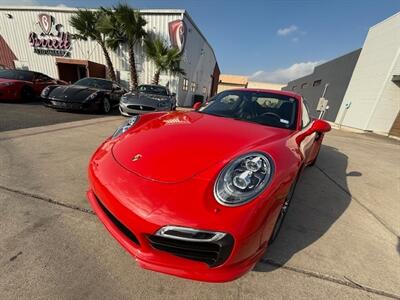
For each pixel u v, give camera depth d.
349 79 14.32
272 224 1.16
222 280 1.08
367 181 3.40
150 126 1.80
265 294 1.25
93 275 1.25
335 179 3.33
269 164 1.20
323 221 2.09
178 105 13.27
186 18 12.21
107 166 1.35
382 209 2.48
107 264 1.33
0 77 7.07
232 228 1.00
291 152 1.42
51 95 5.78
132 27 10.99
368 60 12.13
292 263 1.50
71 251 1.40
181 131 1.64
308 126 2.35
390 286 1.39
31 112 5.59
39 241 1.45
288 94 2.52
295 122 2.08
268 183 1.11
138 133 1.67
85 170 2.55
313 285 1.34
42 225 1.60
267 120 2.09
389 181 3.53
